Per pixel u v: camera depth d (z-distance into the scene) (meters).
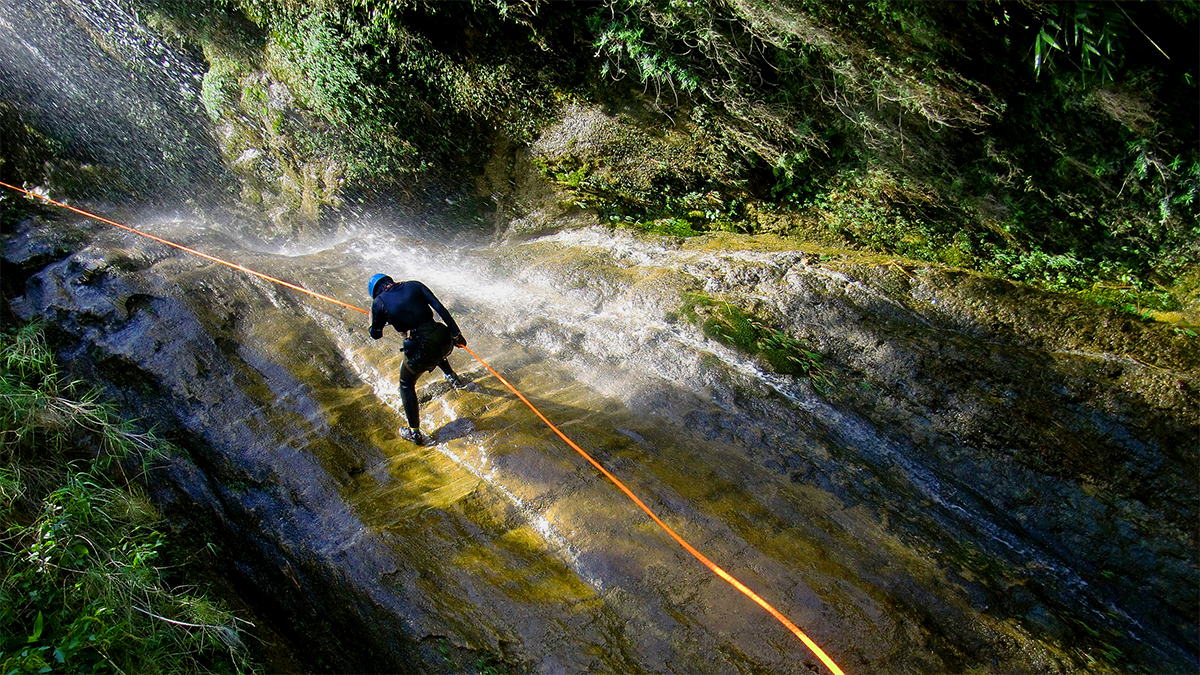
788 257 7.19
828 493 5.36
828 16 7.35
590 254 7.84
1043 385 5.84
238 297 6.73
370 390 6.19
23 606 4.65
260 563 5.24
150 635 4.65
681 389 6.16
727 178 8.45
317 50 8.74
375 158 9.11
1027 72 7.21
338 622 4.83
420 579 4.70
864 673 4.21
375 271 7.55
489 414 5.77
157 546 5.12
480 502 5.15
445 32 8.48
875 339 6.31
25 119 9.45
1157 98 6.94
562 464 5.27
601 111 8.66
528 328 6.87
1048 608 4.79
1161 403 5.59
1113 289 7.07
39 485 5.42
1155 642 4.89
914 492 5.52
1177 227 7.21
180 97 9.77
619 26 8.06
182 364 6.11
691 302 6.77
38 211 8.05
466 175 9.12
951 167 7.85
